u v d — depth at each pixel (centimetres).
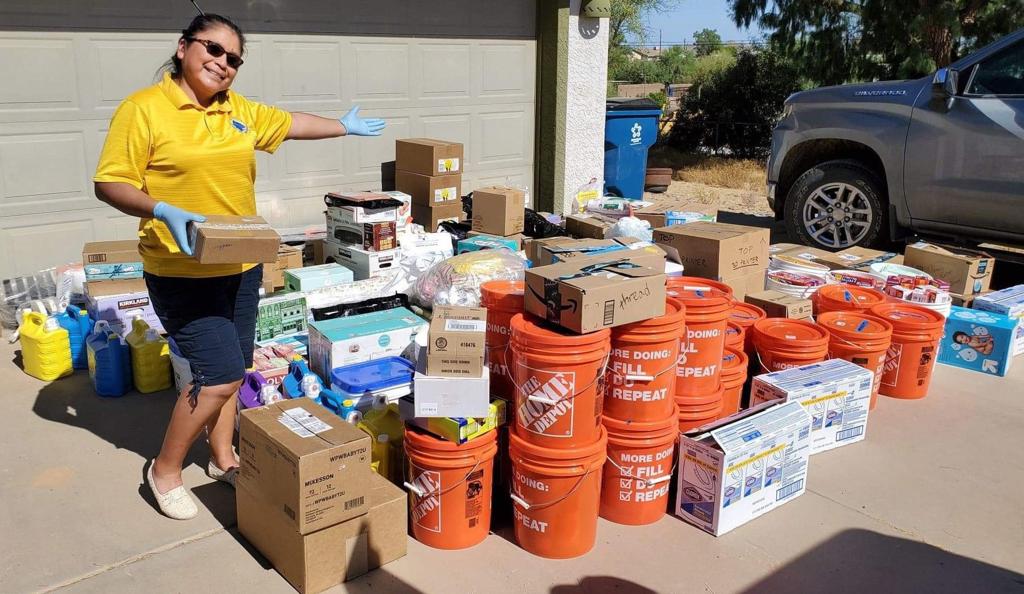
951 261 587
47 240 540
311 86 634
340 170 664
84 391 446
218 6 578
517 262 471
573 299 288
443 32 699
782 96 1603
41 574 292
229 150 303
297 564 284
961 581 302
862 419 410
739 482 328
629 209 668
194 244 271
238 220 290
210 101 305
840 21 1338
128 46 548
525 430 305
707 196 1168
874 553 318
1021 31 630
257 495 301
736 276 493
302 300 474
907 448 406
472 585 294
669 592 293
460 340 294
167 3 558
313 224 658
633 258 339
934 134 659
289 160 633
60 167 537
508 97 760
